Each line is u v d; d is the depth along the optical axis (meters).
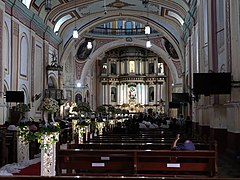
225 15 10.80
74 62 31.42
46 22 21.95
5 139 9.68
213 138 12.09
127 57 39.56
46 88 22.45
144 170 6.23
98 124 17.16
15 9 16.88
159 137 10.95
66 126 16.33
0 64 14.48
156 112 36.97
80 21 26.27
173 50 30.09
